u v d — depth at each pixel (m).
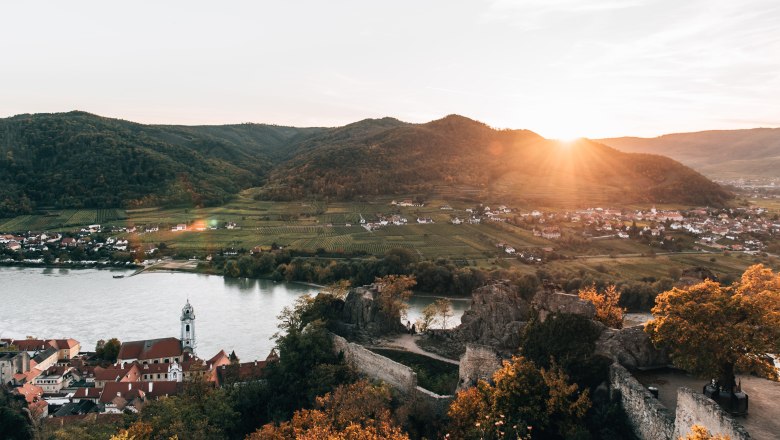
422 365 91.62
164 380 148.75
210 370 133.88
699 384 58.66
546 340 67.38
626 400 57.44
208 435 82.06
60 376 154.75
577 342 65.12
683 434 47.69
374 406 72.38
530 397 61.84
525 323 82.56
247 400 92.31
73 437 93.62
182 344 171.00
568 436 57.09
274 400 90.69
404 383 79.38
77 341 184.12
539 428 60.47
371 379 86.75
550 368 63.78
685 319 56.50
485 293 95.75
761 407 52.25
